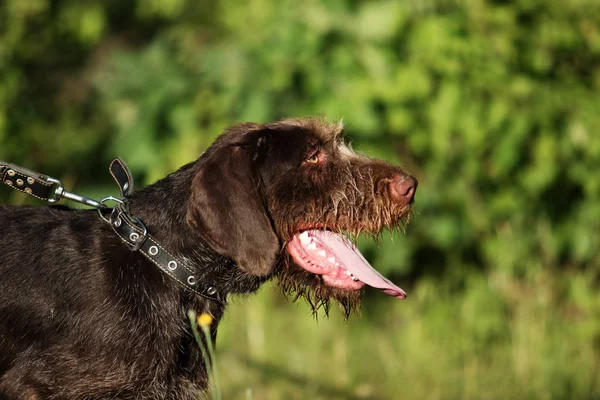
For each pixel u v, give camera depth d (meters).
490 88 10.76
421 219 10.95
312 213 6.45
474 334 10.62
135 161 10.82
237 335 10.37
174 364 6.24
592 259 11.91
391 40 10.70
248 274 6.31
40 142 11.93
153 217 6.28
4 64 11.69
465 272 11.61
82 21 12.59
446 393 9.48
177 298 6.18
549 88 11.33
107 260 6.14
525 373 9.84
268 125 6.61
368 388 9.43
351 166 6.60
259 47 10.83
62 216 6.52
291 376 9.62
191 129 10.74
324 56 10.65
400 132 10.69
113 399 6.11
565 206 11.67
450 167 11.10
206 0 13.37
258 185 6.29
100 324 6.00
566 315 11.31
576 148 11.12
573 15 11.88
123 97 11.41
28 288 6.16
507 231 11.41
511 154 10.73
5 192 10.77
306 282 6.62
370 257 10.73
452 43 10.73
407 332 10.56
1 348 6.19
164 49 11.75
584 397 9.77
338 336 10.49
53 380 6.03
